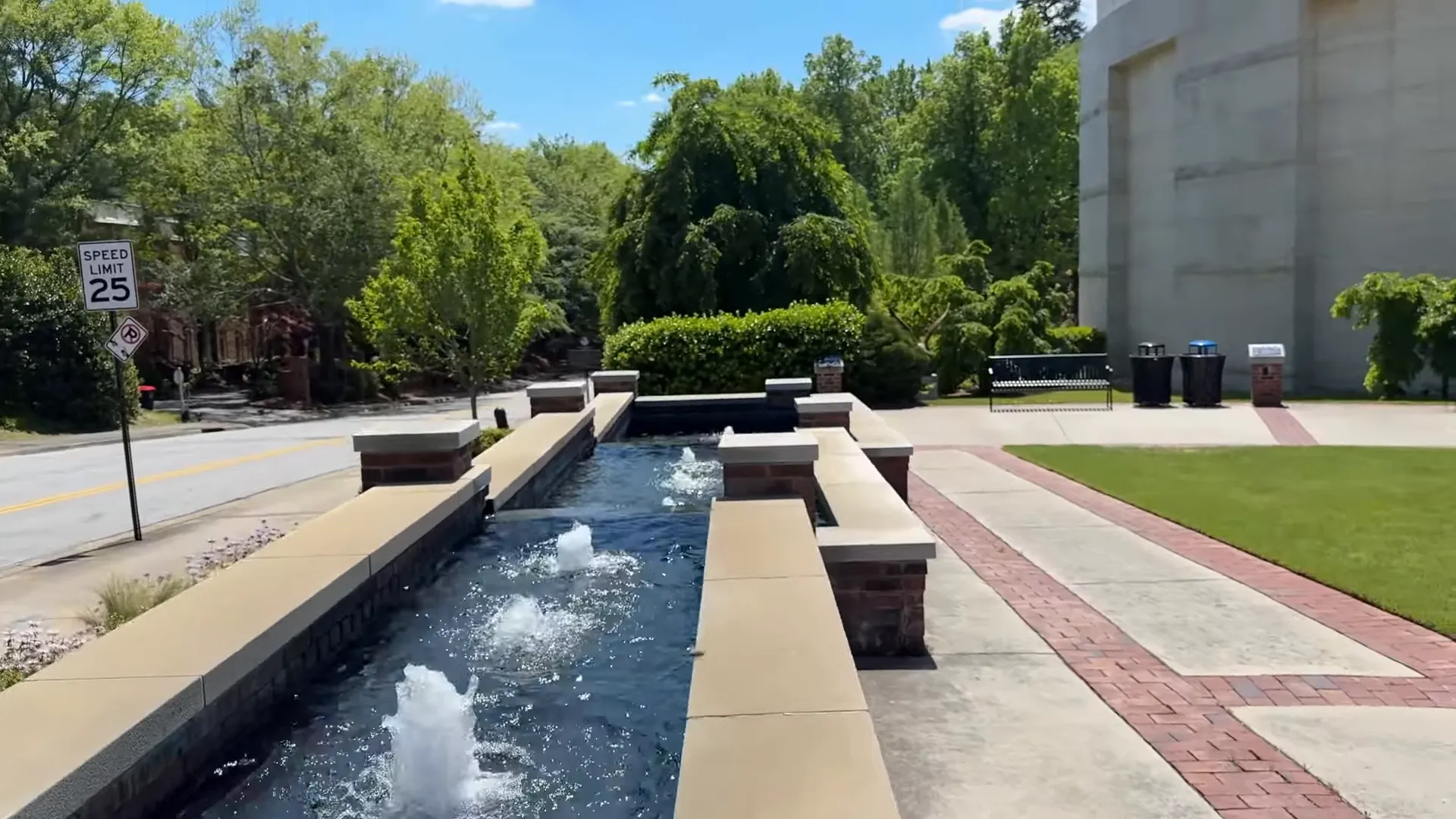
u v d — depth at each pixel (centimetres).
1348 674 498
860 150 5238
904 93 6369
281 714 418
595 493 892
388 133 3756
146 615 424
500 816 336
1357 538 774
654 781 359
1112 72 2539
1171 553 755
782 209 2317
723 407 1392
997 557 756
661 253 2230
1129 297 2567
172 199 3131
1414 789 378
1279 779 388
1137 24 2408
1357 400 1870
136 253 3117
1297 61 2030
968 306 2289
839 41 5269
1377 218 2022
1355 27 2006
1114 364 2581
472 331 1633
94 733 312
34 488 1300
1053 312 2689
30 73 2869
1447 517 842
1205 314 2250
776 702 334
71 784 286
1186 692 481
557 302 4053
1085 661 527
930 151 4512
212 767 370
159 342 3503
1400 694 471
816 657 373
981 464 1229
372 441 712
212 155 3167
